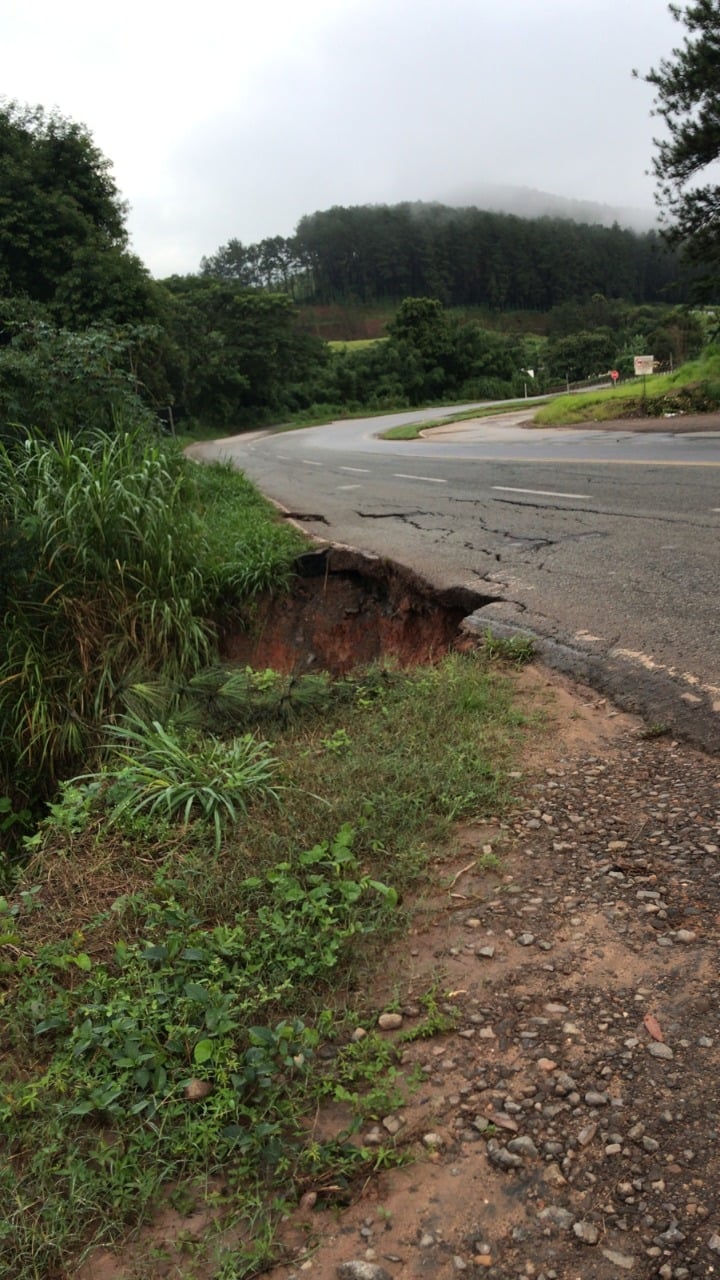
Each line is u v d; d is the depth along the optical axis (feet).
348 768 12.39
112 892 10.44
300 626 27.25
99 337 36.45
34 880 11.17
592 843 10.31
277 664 26.17
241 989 8.32
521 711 14.10
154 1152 6.73
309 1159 6.54
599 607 19.24
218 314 223.92
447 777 11.82
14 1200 6.48
